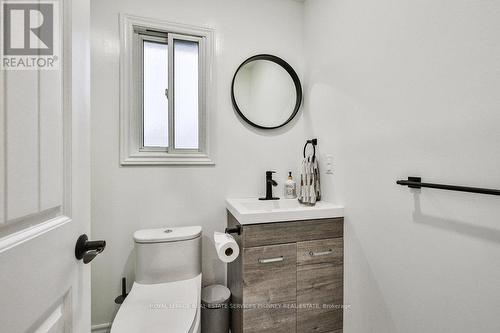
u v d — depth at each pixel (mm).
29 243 396
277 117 1677
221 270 1551
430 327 809
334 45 1360
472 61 681
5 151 354
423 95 830
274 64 1674
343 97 1282
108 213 1352
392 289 969
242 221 1117
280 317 1173
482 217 667
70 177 526
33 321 403
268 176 1573
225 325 1324
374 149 1063
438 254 786
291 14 1707
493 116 634
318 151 1534
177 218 1476
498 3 622
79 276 562
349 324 1228
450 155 744
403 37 908
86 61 599
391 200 973
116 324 895
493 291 640
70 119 527
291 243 1192
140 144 1482
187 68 1562
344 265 1274
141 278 1224
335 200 1361
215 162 1543
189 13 1492
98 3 1329
